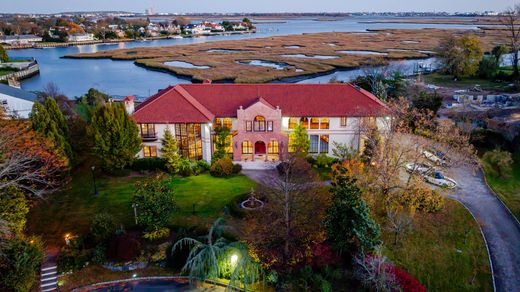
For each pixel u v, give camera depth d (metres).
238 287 34.09
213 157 56.50
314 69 153.75
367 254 34.88
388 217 41.72
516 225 43.41
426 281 35.19
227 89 61.72
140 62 181.75
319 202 39.88
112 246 36.91
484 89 110.81
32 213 44.41
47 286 34.09
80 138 57.50
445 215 45.06
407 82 96.44
